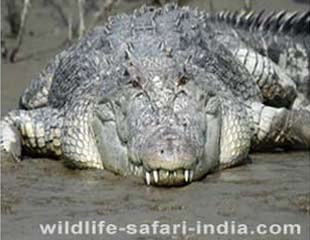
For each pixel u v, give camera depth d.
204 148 18.95
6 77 29.81
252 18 26.12
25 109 25.11
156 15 22.41
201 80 19.52
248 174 19.75
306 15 27.00
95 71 21.25
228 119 20.25
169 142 17.83
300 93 25.83
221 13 25.52
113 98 19.41
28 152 21.89
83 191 18.38
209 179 19.20
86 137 20.25
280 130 22.00
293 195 17.73
